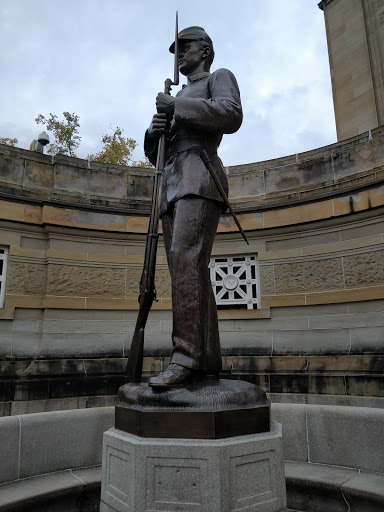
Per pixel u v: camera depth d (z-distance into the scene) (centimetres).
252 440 292
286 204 923
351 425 413
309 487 379
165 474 279
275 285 914
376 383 744
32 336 852
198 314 331
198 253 342
